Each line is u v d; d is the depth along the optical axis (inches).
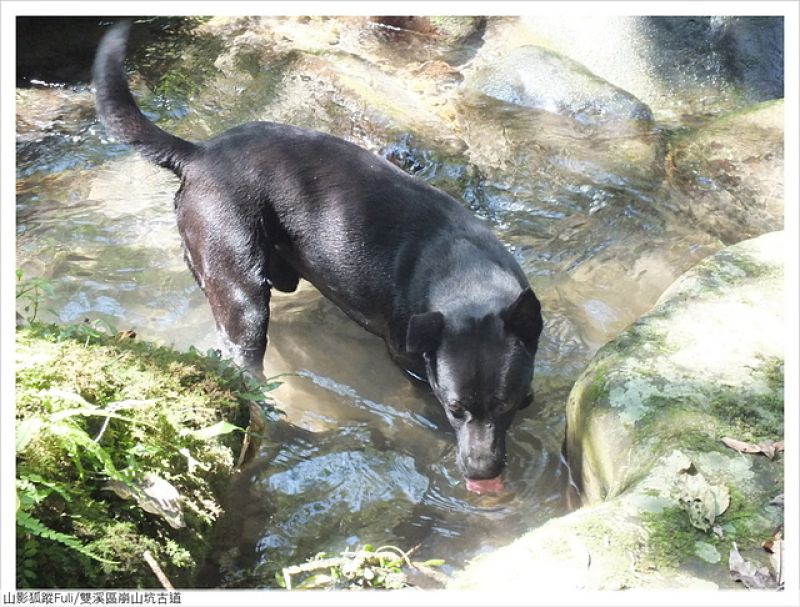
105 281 106.3
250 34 136.8
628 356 90.8
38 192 115.0
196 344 101.5
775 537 79.6
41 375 82.7
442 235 98.7
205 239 99.5
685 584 77.7
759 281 96.0
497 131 124.6
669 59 135.1
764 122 122.0
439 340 93.9
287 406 97.4
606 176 118.9
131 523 79.2
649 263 109.9
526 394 94.1
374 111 123.5
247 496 89.7
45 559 76.5
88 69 130.3
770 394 87.4
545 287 107.3
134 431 82.0
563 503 90.8
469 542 87.7
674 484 82.5
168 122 124.1
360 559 83.9
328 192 99.5
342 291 100.5
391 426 96.3
